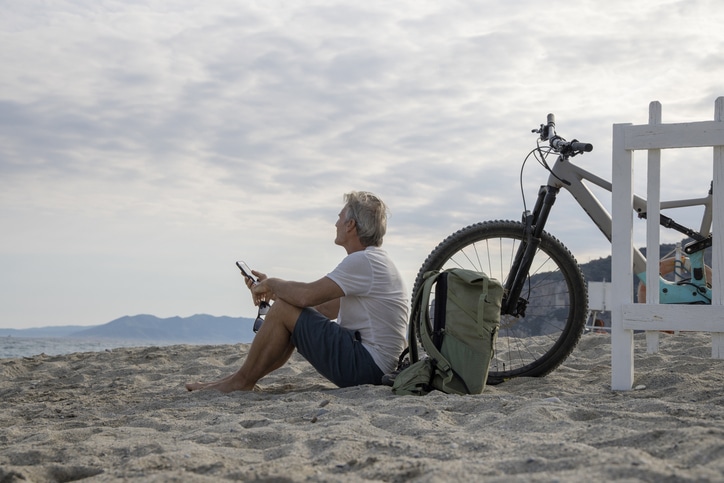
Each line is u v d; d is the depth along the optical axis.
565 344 4.15
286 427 2.74
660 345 5.61
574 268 4.15
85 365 6.03
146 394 4.20
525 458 1.93
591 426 2.38
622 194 3.66
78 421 3.29
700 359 4.54
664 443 2.10
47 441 2.73
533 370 4.18
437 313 3.61
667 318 3.52
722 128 3.46
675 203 4.30
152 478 1.92
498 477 1.76
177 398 3.80
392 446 2.27
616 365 3.62
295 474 1.96
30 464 2.38
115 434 2.82
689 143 3.52
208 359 5.97
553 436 2.32
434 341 3.58
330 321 3.84
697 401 3.18
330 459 2.16
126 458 2.37
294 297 3.77
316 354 3.78
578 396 3.40
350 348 3.76
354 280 3.76
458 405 3.09
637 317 3.56
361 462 2.07
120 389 4.60
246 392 3.79
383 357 3.82
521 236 4.18
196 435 2.67
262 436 2.60
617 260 3.64
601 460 1.85
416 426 2.63
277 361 3.95
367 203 3.86
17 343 86.56
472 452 2.19
